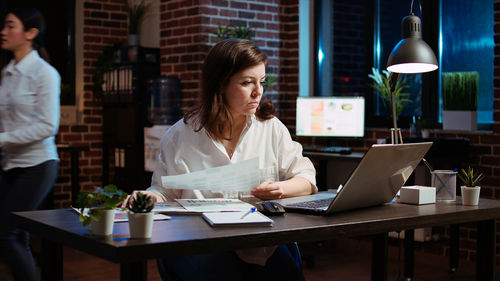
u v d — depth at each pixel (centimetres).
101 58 607
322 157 450
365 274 425
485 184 417
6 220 276
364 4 523
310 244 520
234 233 152
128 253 136
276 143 225
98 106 614
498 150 409
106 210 147
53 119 289
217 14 512
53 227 161
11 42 291
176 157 218
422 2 472
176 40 530
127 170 569
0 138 279
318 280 409
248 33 504
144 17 607
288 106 549
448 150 406
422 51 238
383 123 512
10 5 587
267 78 520
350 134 497
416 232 438
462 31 449
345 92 540
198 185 193
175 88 526
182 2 521
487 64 434
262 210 183
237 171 194
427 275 421
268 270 196
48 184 292
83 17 612
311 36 549
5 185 287
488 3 431
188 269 195
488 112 435
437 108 468
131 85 556
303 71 547
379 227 176
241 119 220
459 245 436
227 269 194
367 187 187
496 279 411
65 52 613
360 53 528
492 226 210
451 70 458
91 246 144
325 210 182
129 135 562
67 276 406
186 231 154
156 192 214
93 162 614
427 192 209
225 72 204
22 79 288
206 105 212
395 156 186
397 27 502
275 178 223
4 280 389
